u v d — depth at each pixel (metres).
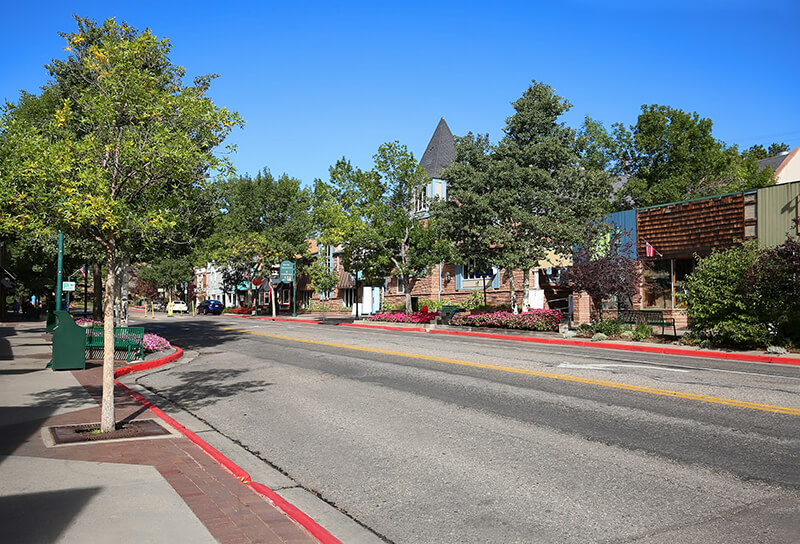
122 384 12.79
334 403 9.91
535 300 25.86
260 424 8.69
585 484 5.70
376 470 6.38
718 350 16.78
